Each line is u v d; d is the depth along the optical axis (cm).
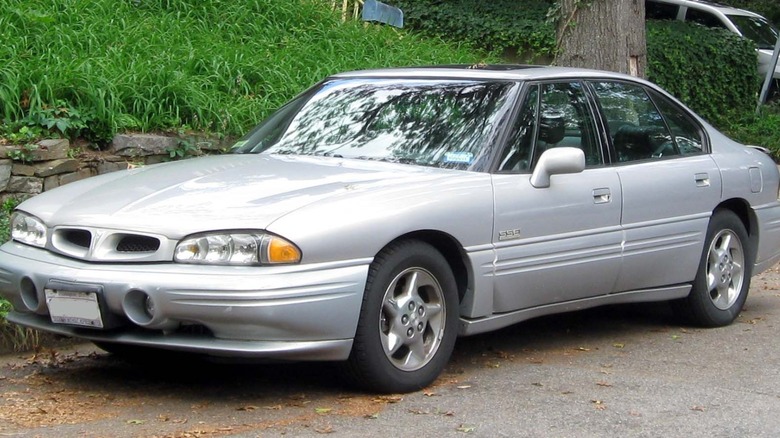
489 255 558
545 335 690
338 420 486
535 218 579
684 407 521
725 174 712
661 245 659
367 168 566
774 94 1795
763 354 645
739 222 730
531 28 1583
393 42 1263
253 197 510
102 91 834
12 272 521
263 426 475
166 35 1020
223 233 480
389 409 504
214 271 475
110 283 482
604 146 639
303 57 1070
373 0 1308
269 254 475
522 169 587
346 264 493
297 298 475
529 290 584
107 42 961
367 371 512
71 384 552
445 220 534
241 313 469
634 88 686
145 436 458
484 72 627
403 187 532
